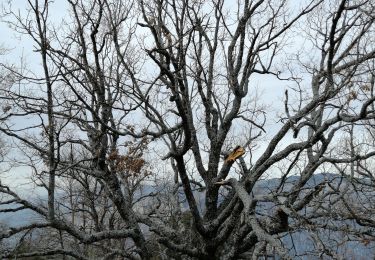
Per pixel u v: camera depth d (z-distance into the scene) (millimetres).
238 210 10992
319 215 10094
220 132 13016
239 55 12969
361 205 11719
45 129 9344
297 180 11328
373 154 10031
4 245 10797
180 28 12008
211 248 11414
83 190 18625
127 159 9898
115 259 13977
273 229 9320
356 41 11516
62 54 9641
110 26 11500
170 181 17891
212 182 12336
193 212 10711
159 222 12203
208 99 13516
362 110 8734
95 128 11891
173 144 9852
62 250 10328
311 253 7809
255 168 11617
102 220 17906
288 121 10867
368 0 9766
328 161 10320
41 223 9781
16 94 10188
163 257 13469
